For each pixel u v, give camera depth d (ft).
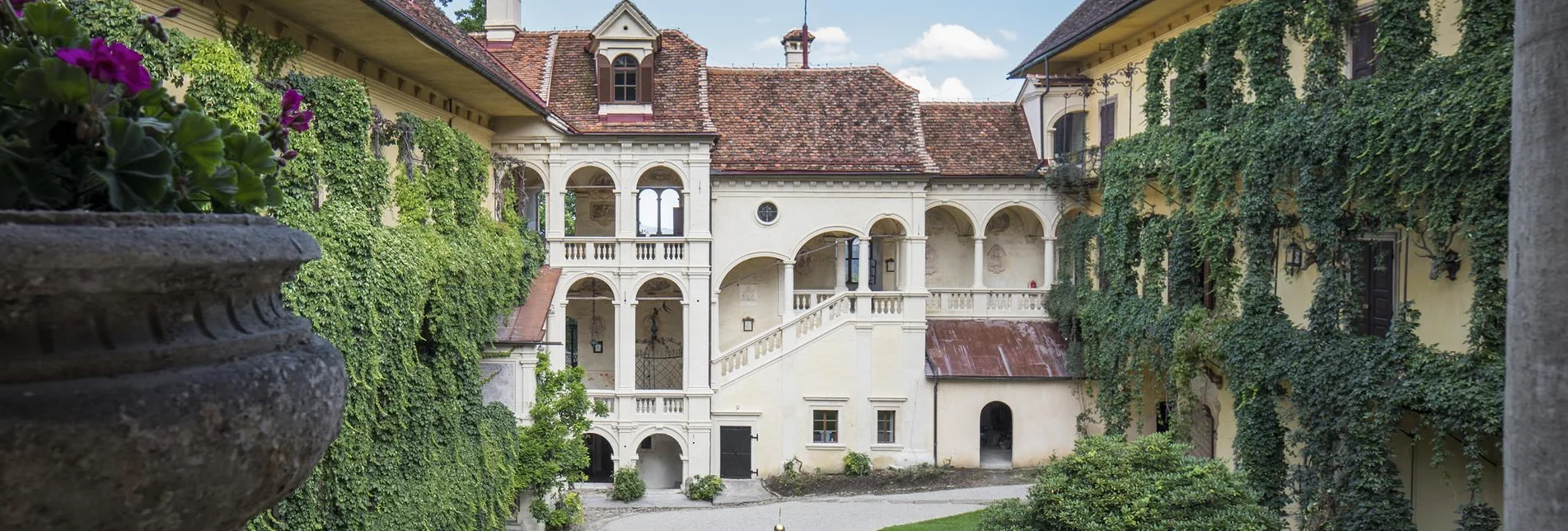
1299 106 69.31
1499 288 52.80
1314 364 66.23
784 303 112.47
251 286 10.57
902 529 85.15
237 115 40.57
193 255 9.45
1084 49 107.45
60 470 8.52
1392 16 61.16
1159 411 102.73
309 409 10.61
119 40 34.78
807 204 111.14
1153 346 89.92
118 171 10.86
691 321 107.45
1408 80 59.47
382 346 49.52
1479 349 54.54
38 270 8.46
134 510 9.07
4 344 8.75
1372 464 61.46
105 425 8.58
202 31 45.16
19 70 10.85
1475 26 54.75
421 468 57.77
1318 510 65.46
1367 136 60.70
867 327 109.40
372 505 51.08
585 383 118.52
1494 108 51.26
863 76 119.44
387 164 58.75
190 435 9.09
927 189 115.44
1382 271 65.87
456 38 77.36
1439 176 55.57
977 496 97.96
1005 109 122.93
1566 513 15.53
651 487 115.55
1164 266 95.71
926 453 109.19
